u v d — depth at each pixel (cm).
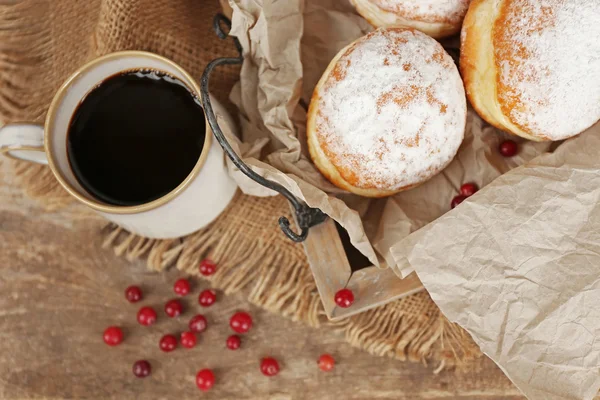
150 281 54
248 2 47
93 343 53
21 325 53
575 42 44
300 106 50
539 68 44
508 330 44
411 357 52
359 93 45
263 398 52
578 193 44
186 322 53
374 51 46
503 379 52
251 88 51
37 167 53
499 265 44
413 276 50
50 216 54
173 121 46
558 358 44
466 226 45
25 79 54
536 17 44
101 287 54
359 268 52
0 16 54
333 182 48
